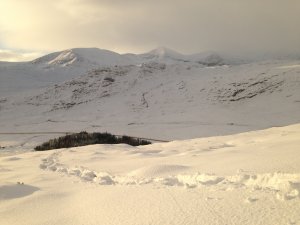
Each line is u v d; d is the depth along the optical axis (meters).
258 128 67.62
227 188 6.91
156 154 18.33
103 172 12.44
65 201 8.50
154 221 5.62
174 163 12.02
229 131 64.88
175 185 8.38
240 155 11.29
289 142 12.74
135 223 5.70
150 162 13.74
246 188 6.62
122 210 6.55
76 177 12.38
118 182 10.34
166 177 9.30
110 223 5.93
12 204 8.77
